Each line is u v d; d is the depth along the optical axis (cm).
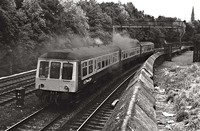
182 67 3147
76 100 1470
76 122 1223
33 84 2005
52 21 3350
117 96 1803
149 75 1709
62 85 1413
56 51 1469
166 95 1598
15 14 2802
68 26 3722
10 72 2423
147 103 984
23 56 2712
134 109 779
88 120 1216
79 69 1449
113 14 6062
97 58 1856
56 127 1141
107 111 1427
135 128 638
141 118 750
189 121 992
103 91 1967
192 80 1884
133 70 3441
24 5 2995
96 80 1897
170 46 4581
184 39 9250
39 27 3012
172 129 978
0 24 2373
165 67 3519
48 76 1433
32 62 2870
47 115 1309
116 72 2758
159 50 6119
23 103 1405
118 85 2248
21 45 2648
